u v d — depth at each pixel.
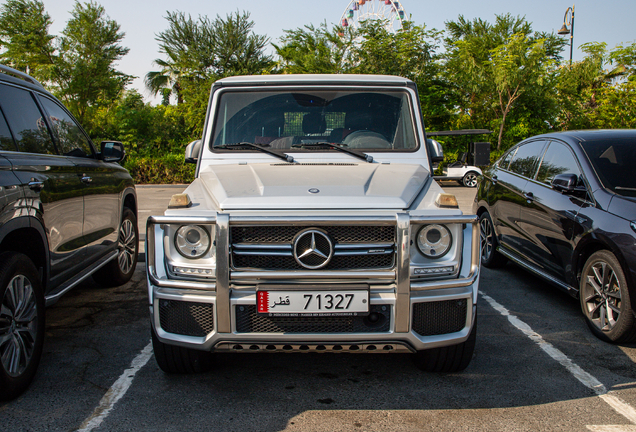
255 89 3.97
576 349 3.66
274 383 3.09
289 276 2.63
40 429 2.54
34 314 3.01
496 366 3.34
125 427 2.56
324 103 3.92
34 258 3.32
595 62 29.48
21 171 3.06
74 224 3.84
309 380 3.13
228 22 30.33
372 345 2.68
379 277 2.66
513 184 5.60
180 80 31.97
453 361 3.09
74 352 3.57
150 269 2.76
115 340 3.81
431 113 28.69
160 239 2.76
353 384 3.07
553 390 2.99
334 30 30.52
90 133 29.31
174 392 2.96
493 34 31.77
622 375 3.21
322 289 2.62
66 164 3.80
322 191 2.82
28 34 29.41
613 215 3.81
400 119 3.88
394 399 2.87
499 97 28.25
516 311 4.57
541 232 4.79
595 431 2.53
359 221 2.62
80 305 4.70
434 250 2.73
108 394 2.93
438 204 2.80
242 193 2.83
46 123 3.82
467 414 2.70
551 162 5.00
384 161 3.70
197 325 2.75
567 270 4.33
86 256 4.16
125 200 5.51
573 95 29.89
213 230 2.70
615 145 4.54
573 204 4.32
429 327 2.75
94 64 28.77
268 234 2.67
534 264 5.00
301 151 3.73
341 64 29.80
